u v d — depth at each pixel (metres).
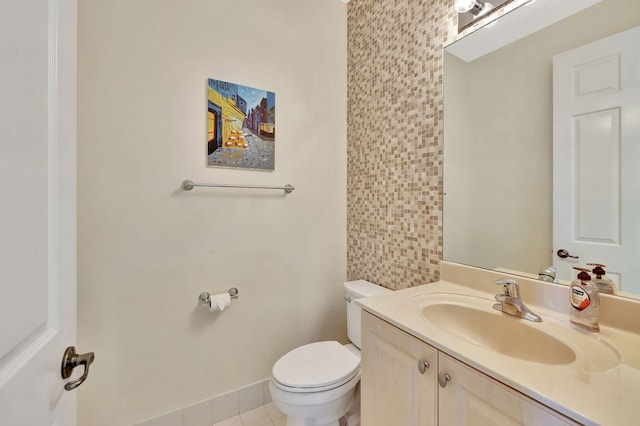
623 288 0.79
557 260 0.93
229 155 1.50
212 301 1.41
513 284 0.93
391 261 1.57
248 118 1.56
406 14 1.45
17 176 0.40
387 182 1.59
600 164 0.84
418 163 1.39
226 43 1.49
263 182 1.63
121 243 1.26
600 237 0.84
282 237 1.70
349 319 1.63
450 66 1.23
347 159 1.96
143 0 1.29
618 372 0.59
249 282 1.59
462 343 0.73
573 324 0.82
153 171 1.32
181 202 1.39
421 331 0.80
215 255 1.48
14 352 0.40
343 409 1.23
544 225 0.97
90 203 1.20
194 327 1.43
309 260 1.81
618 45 0.80
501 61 1.07
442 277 1.28
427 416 0.78
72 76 0.60
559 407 0.50
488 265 1.12
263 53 1.61
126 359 1.28
